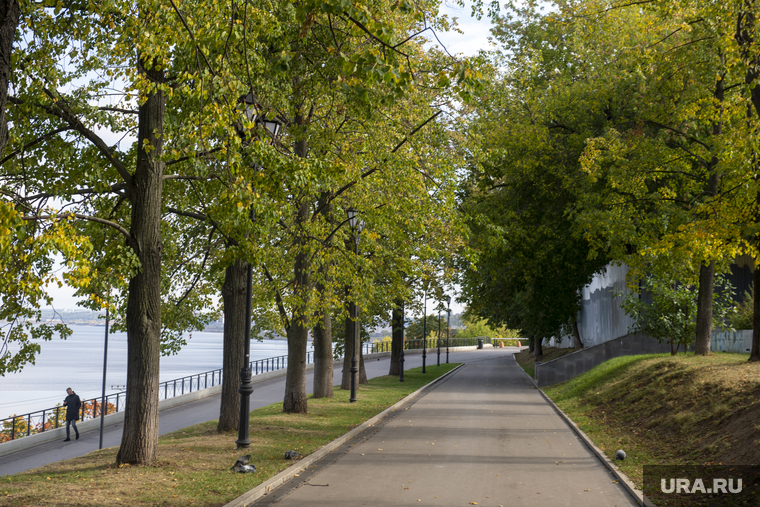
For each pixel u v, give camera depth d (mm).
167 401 29672
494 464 11695
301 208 18781
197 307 19812
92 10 10633
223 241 16578
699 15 15680
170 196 15758
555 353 48250
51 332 15328
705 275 19922
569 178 26344
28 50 11031
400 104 16562
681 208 20781
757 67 13141
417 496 9180
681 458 10734
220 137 10750
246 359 13266
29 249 10375
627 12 21422
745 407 11305
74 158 12453
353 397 23359
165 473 10609
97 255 13578
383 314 36594
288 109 13867
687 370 16609
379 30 7000
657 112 20578
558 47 30125
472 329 109375
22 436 22188
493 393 28266
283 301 19000
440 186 19203
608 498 9016
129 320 11711
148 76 11156
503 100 28156
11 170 12344
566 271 32500
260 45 11328
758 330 16172
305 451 12773
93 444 21375
